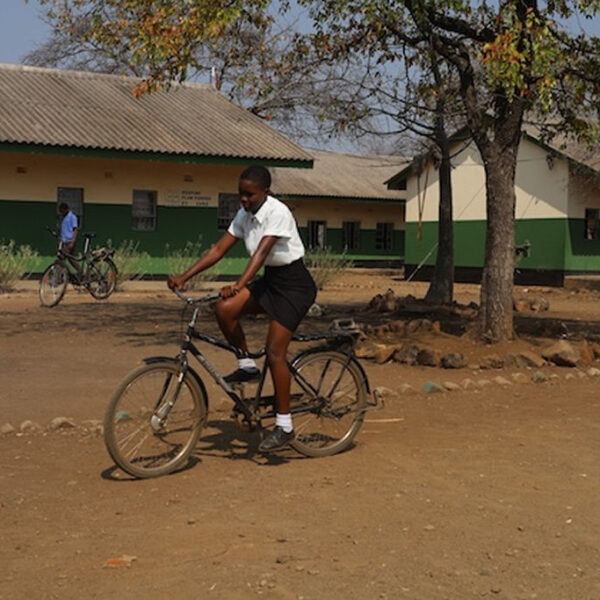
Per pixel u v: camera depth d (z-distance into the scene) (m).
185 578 4.23
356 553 4.58
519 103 11.28
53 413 8.03
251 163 26.22
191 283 24.28
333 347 6.62
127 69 32.47
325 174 41.50
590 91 12.19
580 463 6.40
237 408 6.33
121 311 17.25
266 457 6.54
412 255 34.62
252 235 6.09
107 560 4.46
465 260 33.03
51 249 25.48
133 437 5.96
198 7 10.60
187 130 26.91
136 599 4.01
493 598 4.05
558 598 4.06
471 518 5.17
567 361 10.62
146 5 11.13
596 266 31.09
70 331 13.98
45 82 28.20
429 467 6.26
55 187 25.50
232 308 6.14
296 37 12.83
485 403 8.59
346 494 5.62
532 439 7.11
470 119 11.65
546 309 20.30
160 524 5.04
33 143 23.17
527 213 31.36
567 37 11.63
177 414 6.15
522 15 11.23
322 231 40.78
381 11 11.22
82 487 5.77
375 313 17.53
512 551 4.64
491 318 11.59
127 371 10.31
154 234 27.03
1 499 5.50
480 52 10.88
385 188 41.84
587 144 13.11
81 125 25.25
